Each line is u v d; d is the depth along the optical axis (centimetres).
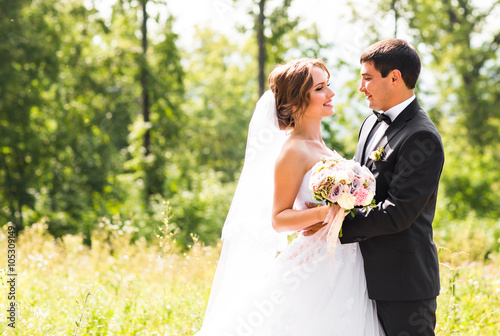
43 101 1553
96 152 1638
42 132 1589
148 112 1700
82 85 1631
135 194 1524
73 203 1499
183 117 1823
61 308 421
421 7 1617
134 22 1647
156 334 381
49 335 369
